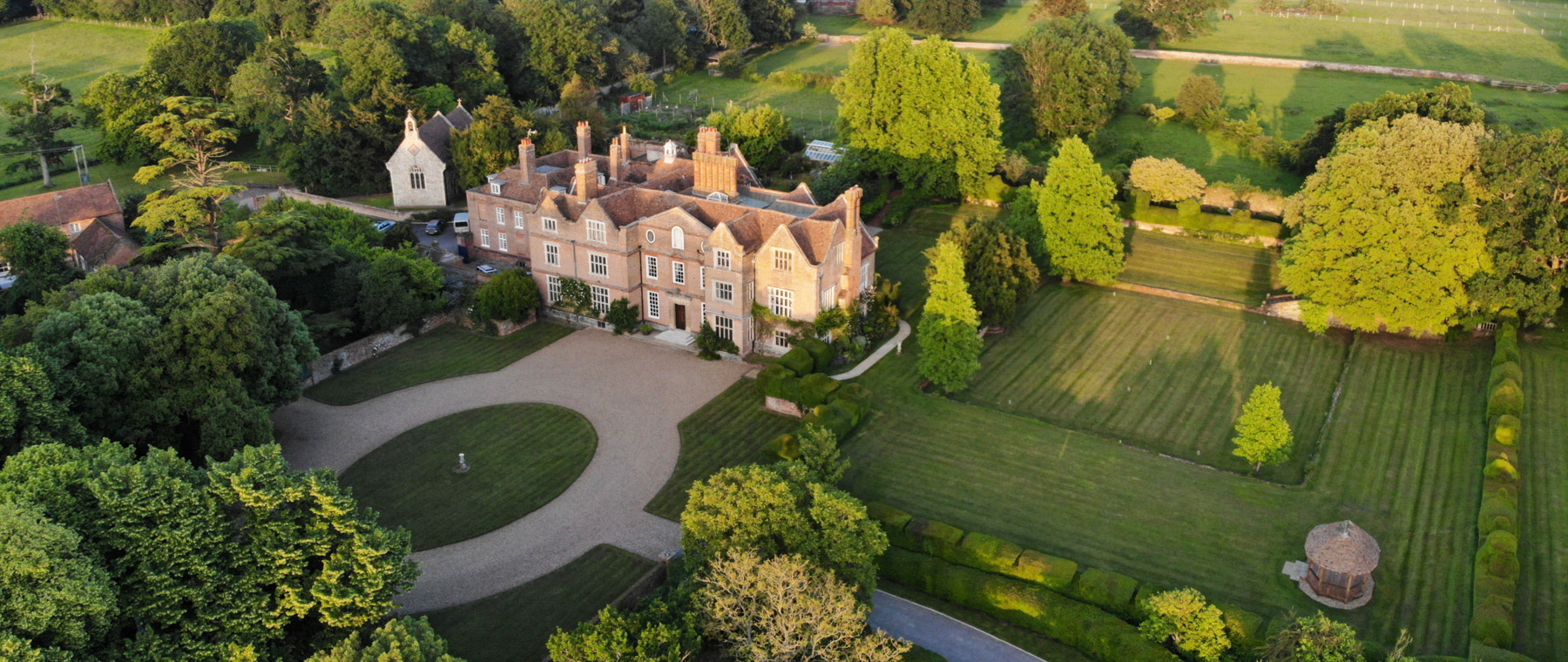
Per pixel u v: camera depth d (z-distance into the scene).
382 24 155.50
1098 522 73.62
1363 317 98.62
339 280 102.25
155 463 55.91
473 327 105.50
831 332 96.69
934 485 78.19
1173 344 101.81
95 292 79.12
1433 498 75.75
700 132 108.50
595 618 64.88
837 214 97.25
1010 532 72.50
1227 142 159.88
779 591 53.81
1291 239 106.75
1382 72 196.62
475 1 186.38
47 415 64.06
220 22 169.38
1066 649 62.62
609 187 108.25
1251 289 112.94
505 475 80.38
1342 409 88.81
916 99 131.38
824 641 55.44
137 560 53.03
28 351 67.44
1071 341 102.44
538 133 146.38
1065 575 65.19
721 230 93.94
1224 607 60.56
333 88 155.88
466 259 122.25
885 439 84.62
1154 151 157.00
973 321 86.12
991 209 137.50
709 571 59.22
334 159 142.75
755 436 85.62
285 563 55.16
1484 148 94.88
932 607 66.25
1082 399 91.81
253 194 144.75
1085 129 155.00
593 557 70.81
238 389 76.38
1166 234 128.12
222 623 53.84
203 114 119.56
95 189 122.75
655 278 102.56
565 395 92.50
